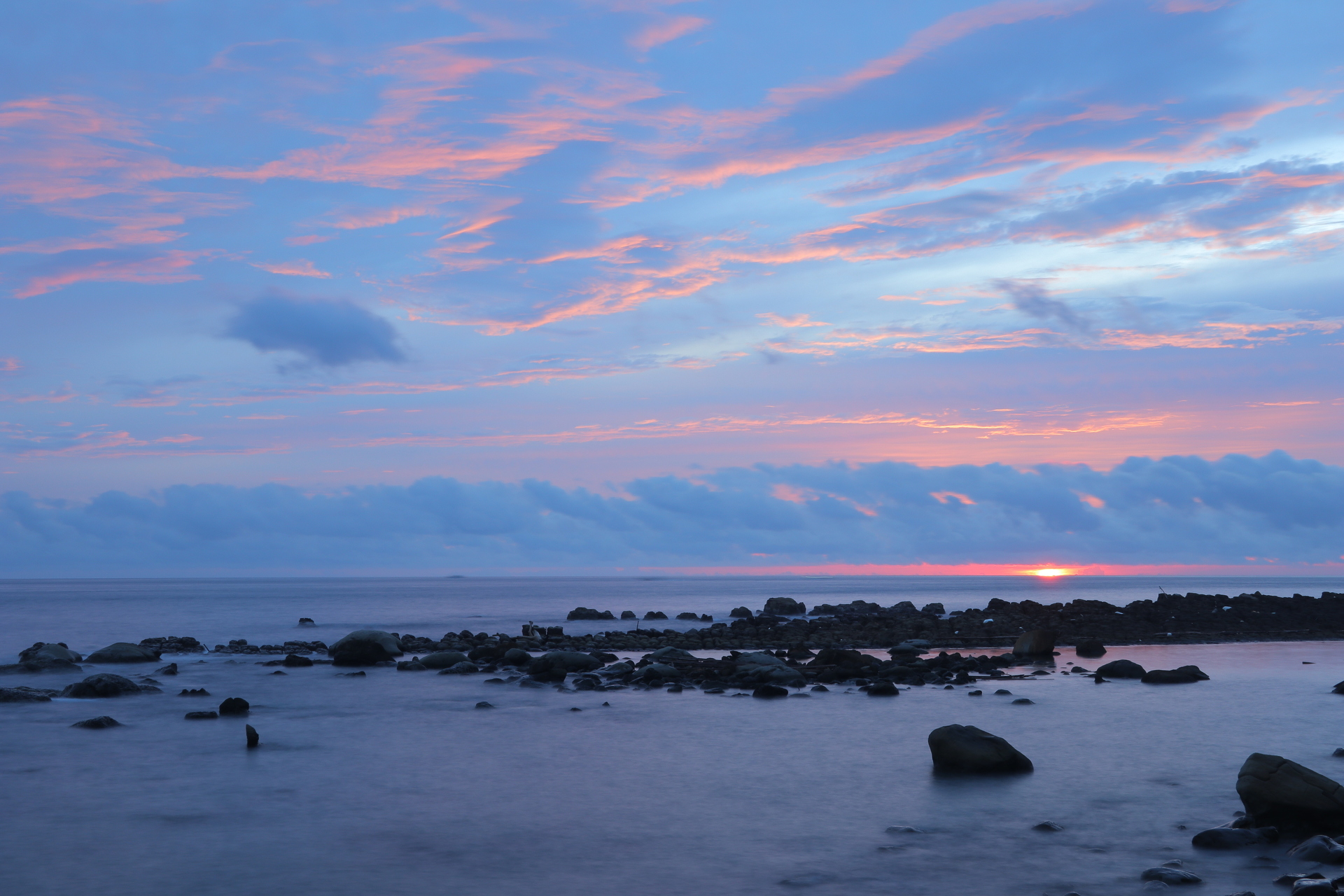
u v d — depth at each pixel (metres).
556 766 22.50
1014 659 50.84
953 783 20.55
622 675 41.59
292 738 26.67
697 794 19.56
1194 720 29.17
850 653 46.47
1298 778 16.58
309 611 129.00
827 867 14.57
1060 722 28.86
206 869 14.57
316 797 19.39
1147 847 15.52
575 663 44.69
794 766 22.48
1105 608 80.62
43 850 15.61
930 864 14.67
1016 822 17.16
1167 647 59.22
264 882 13.98
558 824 17.22
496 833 16.61
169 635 79.50
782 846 15.73
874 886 13.66
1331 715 30.03
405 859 15.07
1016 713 30.98
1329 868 14.15
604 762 22.98
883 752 24.16
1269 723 28.45
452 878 14.15
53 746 25.42
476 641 61.38
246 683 41.12
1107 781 20.50
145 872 14.44
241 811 18.25
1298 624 71.25
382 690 38.69
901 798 19.12
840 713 31.50
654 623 94.75
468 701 34.81
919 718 30.27
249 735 25.16
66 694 36.41
